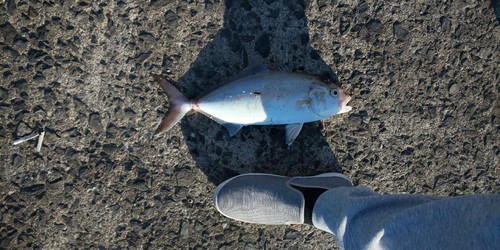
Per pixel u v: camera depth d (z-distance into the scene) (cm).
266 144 86
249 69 82
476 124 88
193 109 80
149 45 83
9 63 82
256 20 84
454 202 56
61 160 84
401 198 65
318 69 85
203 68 84
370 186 88
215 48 84
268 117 81
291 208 81
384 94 86
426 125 87
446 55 86
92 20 82
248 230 88
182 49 83
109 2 82
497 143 88
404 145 87
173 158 85
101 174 85
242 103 79
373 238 60
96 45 83
